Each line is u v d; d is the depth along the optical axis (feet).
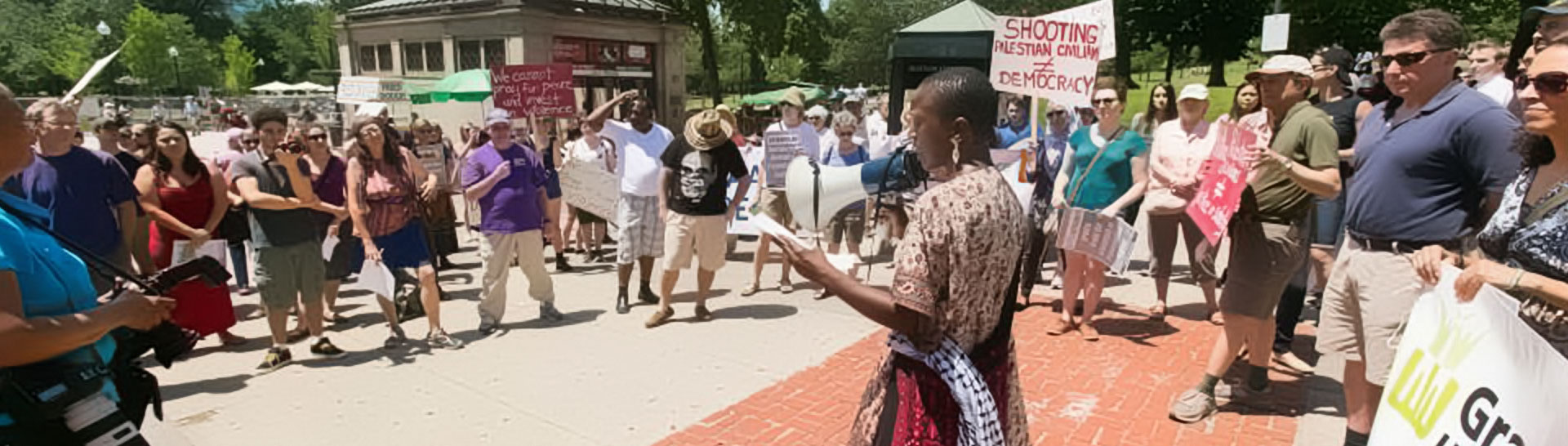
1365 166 10.33
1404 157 9.68
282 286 16.57
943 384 6.52
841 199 9.76
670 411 14.26
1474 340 6.48
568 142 31.60
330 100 97.25
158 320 7.80
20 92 205.36
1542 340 5.74
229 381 15.99
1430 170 9.53
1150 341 17.67
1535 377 5.76
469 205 30.50
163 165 17.37
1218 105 86.02
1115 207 17.34
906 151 8.27
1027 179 9.55
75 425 7.04
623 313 20.74
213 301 13.66
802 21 102.37
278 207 16.05
